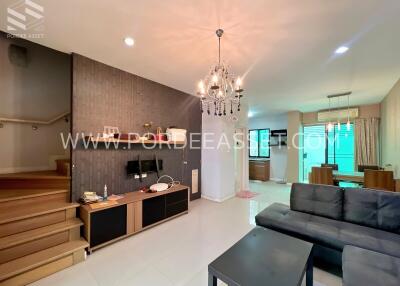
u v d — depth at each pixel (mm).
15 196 2219
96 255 2271
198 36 2088
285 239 1824
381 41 2158
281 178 7191
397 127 3662
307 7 1632
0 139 2787
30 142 3029
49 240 2105
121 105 3078
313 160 6566
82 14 1761
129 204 2684
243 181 5668
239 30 1970
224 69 2799
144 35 2088
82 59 2604
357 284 1254
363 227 2135
